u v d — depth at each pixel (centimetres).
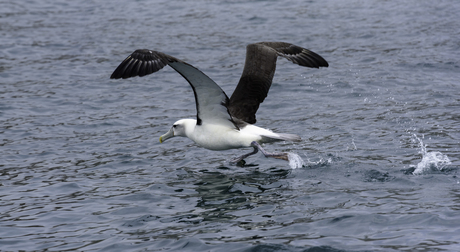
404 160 1209
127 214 985
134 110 1764
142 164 1288
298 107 1744
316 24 2884
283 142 1409
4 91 1958
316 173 1156
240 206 993
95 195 1091
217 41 2623
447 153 1235
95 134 1534
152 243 857
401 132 1435
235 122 1141
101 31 2859
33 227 945
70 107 1794
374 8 3194
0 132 1538
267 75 1202
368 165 1182
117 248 845
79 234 908
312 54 1186
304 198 1013
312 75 2100
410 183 1062
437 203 952
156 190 1104
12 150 1393
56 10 3362
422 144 1320
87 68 2256
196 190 1095
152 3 3509
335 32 2716
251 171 1205
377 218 904
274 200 1013
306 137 1445
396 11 3098
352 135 1430
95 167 1270
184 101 1858
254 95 1210
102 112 1744
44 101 1852
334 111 1681
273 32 2748
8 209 1031
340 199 998
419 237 827
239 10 3253
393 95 1812
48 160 1324
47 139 1485
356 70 2123
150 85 2058
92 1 3603
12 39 2683
